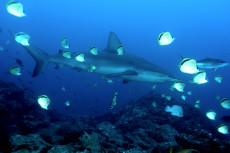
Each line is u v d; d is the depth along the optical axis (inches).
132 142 91.7
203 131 70.8
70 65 106.7
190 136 70.8
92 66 103.3
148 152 81.2
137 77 106.8
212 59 87.4
